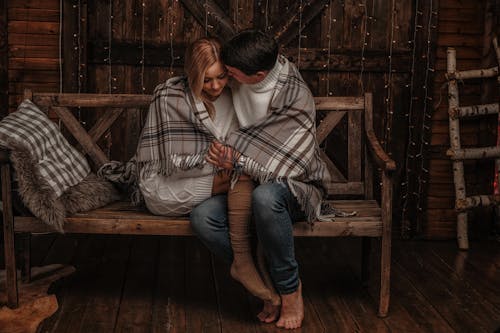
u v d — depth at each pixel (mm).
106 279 2879
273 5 3385
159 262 3125
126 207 2611
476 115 3469
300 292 2416
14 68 3311
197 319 2480
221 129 2482
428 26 3432
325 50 3428
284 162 2328
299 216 2430
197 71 2299
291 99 2393
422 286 2891
